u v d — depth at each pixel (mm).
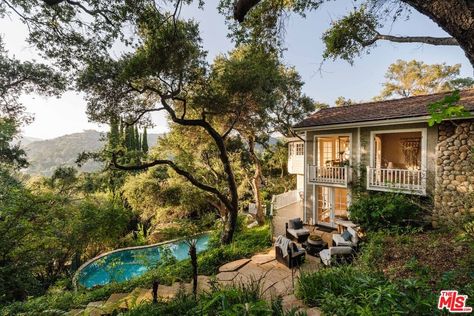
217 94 10242
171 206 18469
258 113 12578
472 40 1976
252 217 18578
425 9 2227
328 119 12117
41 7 6922
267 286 6621
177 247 14758
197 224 17219
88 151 10820
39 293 7996
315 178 12367
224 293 3064
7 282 6848
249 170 19891
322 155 13445
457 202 7348
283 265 8164
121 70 8898
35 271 8875
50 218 9578
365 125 10164
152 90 9914
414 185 9156
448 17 2068
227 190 17359
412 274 4668
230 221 12172
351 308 2730
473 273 3242
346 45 7672
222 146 11617
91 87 9039
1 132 7770
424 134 9062
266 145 19562
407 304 2385
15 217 7793
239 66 10055
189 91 10609
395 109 10375
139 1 6512
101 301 6516
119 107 10242
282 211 15938
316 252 8711
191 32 8789
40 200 9047
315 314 3881
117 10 6699
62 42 7750
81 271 11250
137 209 18594
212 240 13336
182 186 17906
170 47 8297
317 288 4605
